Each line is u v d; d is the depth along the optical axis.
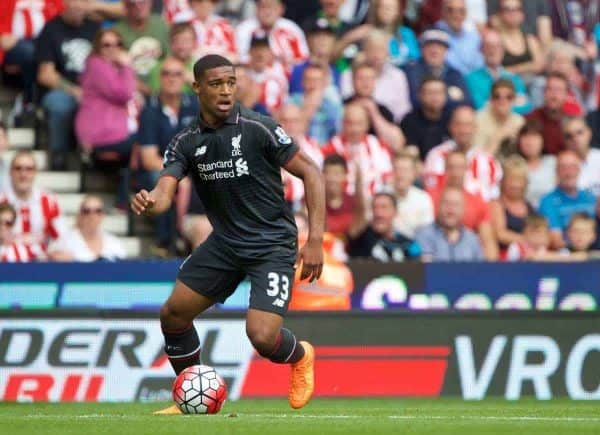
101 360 42.78
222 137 28.27
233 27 61.97
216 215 29.00
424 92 55.12
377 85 56.72
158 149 51.88
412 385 43.31
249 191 28.45
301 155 28.27
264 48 56.06
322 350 43.22
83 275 44.59
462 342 43.59
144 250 52.47
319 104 54.91
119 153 53.59
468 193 51.78
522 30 63.00
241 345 42.91
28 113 56.03
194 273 29.12
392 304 45.31
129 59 54.62
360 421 27.75
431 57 57.69
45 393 42.59
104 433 24.39
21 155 49.31
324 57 57.34
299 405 29.94
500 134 56.16
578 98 61.09
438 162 53.44
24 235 49.12
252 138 28.20
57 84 55.31
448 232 50.06
